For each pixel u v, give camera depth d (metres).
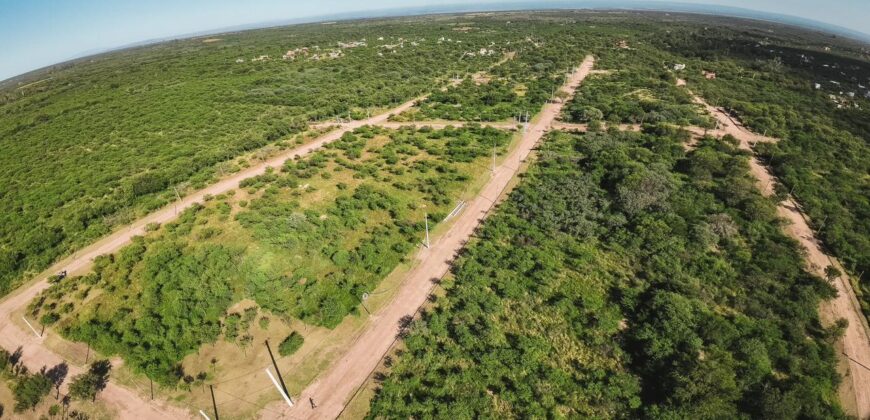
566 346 47.00
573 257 61.22
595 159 89.75
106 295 55.41
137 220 74.75
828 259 60.75
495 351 45.72
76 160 103.06
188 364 46.47
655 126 106.50
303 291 55.34
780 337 46.47
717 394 38.97
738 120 115.25
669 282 54.03
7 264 63.62
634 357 45.19
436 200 77.25
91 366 47.25
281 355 47.22
